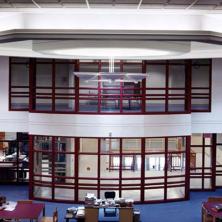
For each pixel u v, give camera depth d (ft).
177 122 56.65
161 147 56.90
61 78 57.06
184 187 58.29
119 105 56.34
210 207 45.19
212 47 46.09
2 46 45.62
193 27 28.37
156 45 35.83
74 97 55.16
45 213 51.34
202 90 60.54
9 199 57.06
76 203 55.88
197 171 62.59
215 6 25.70
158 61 56.54
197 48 45.93
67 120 55.21
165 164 56.90
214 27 28.30
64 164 56.34
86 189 55.88
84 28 28.53
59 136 55.62
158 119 55.83
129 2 24.84
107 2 24.93
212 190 62.75
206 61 60.13
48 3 25.29
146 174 56.90
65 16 28.40
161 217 50.65
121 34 29.63
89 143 55.67
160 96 57.11
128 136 55.26
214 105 60.39
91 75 42.68
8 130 60.85
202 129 60.54
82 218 44.60
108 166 55.98
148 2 24.79
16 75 60.59
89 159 55.98
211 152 62.44
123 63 55.67
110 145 55.62
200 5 25.46
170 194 58.13
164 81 57.57
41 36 29.89
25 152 65.41
